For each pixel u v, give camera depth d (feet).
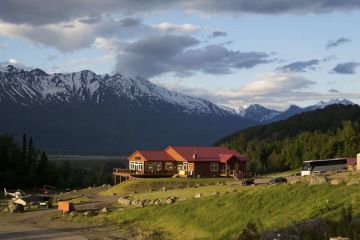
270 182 289.53
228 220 168.96
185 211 194.80
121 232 190.39
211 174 388.98
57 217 240.73
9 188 515.50
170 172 395.96
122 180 444.55
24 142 562.25
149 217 207.41
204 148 409.90
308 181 178.29
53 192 474.90
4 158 536.83
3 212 274.98
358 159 310.86
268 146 606.14
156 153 403.54
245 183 304.09
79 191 392.47
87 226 208.85
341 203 140.26
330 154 514.27
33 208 288.92
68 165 614.34
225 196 192.44
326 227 90.63
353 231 85.30
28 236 188.34
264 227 141.18
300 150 533.96
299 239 83.92
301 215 141.90
